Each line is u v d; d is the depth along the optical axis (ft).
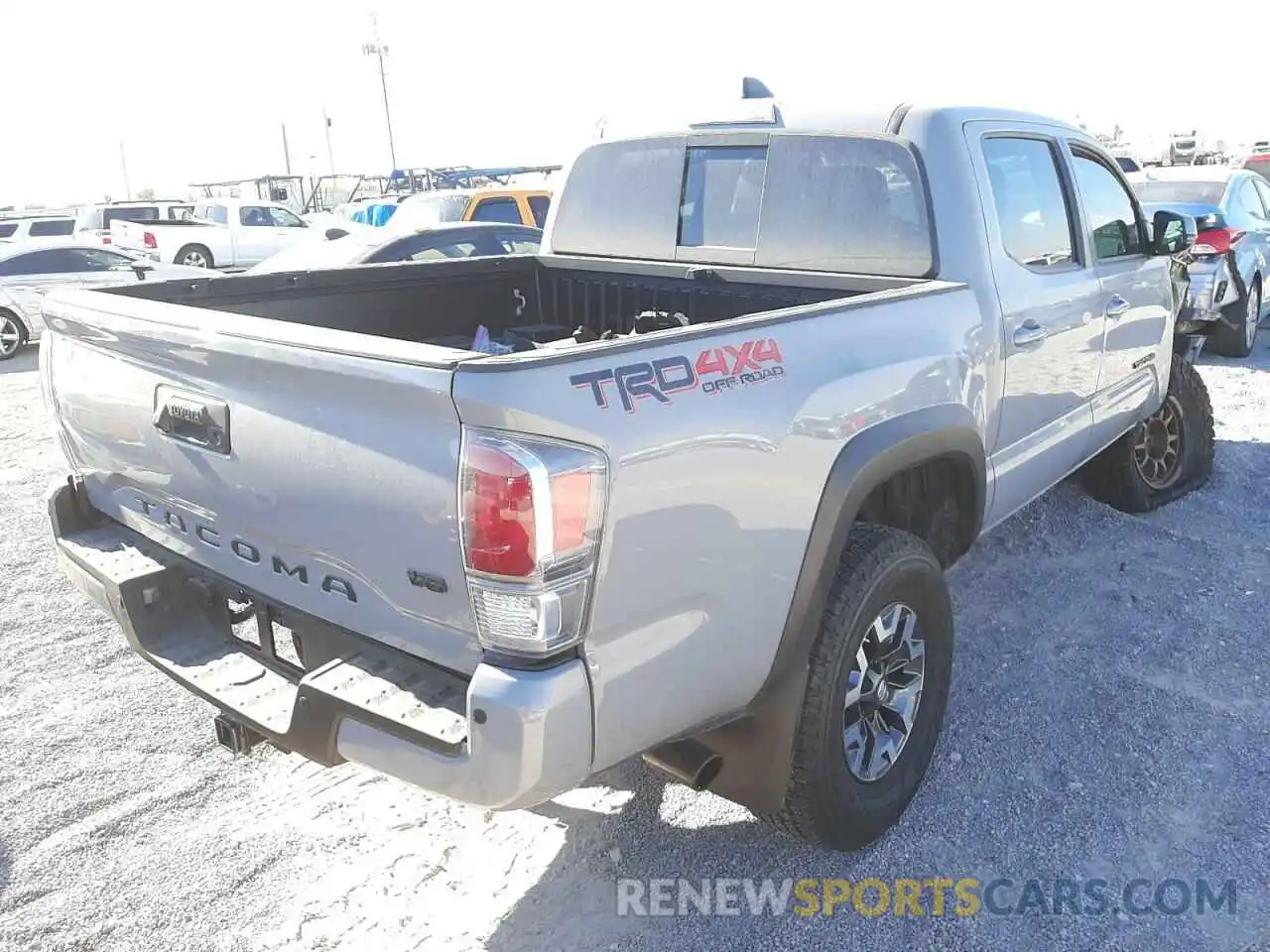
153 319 8.32
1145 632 13.61
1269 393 25.94
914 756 10.07
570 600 6.63
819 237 12.02
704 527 7.49
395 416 6.82
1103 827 9.90
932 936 8.64
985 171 11.55
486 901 9.09
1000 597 14.75
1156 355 16.21
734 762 8.69
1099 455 17.35
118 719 12.10
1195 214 30.63
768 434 7.92
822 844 9.24
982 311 11.13
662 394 7.17
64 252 43.14
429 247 26.53
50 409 10.48
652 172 13.50
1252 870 9.30
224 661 8.77
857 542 9.19
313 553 7.72
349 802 10.51
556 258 14.56
